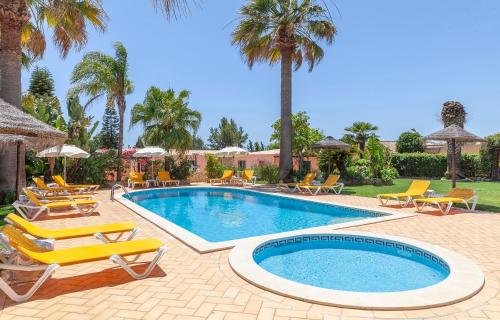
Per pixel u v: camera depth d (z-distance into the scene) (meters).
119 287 4.02
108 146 41.91
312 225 9.77
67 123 19.58
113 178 22.23
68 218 8.96
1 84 10.70
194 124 22.50
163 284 4.12
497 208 10.34
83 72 20.03
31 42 13.95
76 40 13.30
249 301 3.61
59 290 3.92
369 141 20.61
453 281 4.07
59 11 11.41
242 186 19.95
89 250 4.27
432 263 5.48
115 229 5.67
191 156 31.61
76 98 20.22
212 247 5.73
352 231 7.08
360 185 19.41
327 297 3.61
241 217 11.20
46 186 13.49
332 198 13.47
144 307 3.47
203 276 4.42
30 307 3.46
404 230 7.26
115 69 20.95
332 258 6.15
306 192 15.95
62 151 15.02
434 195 11.41
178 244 6.16
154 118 22.11
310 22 18.53
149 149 19.72
